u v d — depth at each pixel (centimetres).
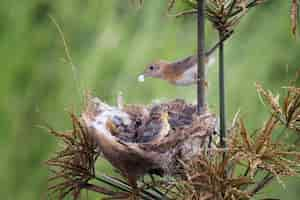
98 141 495
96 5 1161
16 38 1161
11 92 1137
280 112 478
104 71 1083
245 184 466
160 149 504
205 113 539
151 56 1096
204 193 464
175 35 1120
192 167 475
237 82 1074
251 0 545
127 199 489
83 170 499
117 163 496
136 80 1070
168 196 516
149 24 1131
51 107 1105
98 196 942
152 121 552
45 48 1162
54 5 1173
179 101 606
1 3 1164
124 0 1180
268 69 1148
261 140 468
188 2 540
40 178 1120
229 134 495
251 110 1028
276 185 1008
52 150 1116
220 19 529
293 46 1188
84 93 538
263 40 1178
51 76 1135
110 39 1120
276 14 1212
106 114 557
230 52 1128
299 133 484
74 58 1119
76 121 502
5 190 1115
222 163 467
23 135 1135
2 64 1147
